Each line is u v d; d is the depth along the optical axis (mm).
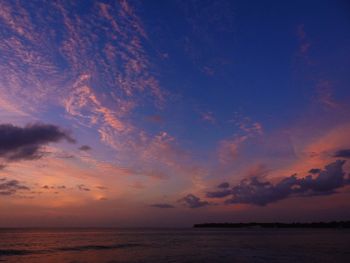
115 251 62125
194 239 107188
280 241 93938
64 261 47188
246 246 74750
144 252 60156
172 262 45688
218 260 47781
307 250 63531
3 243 81438
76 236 125438
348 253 57688
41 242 86812
